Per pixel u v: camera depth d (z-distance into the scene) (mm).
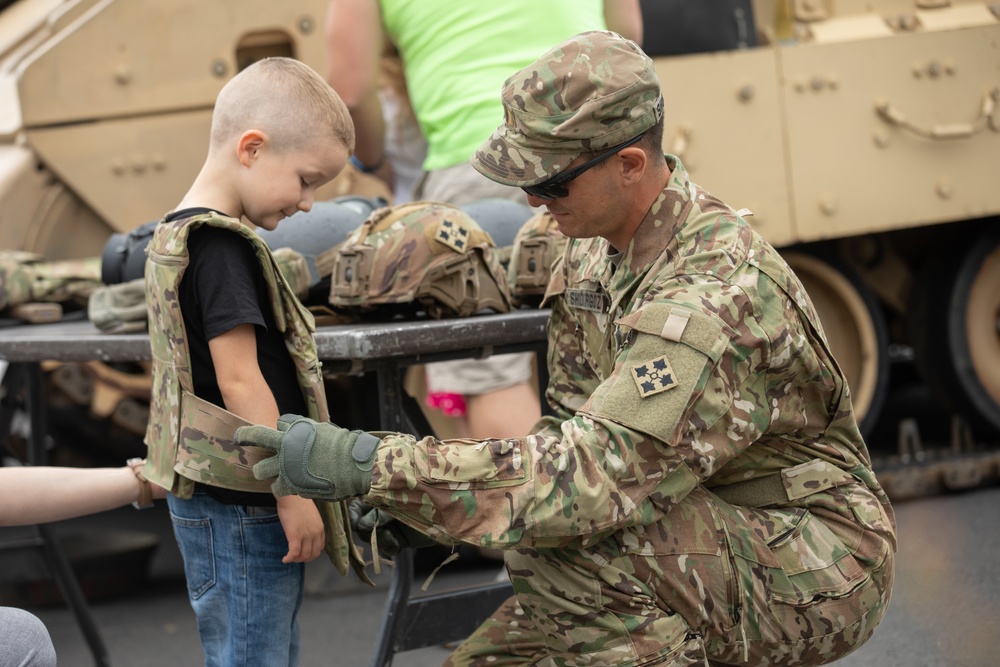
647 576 2398
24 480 2664
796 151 5668
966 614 4418
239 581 2611
